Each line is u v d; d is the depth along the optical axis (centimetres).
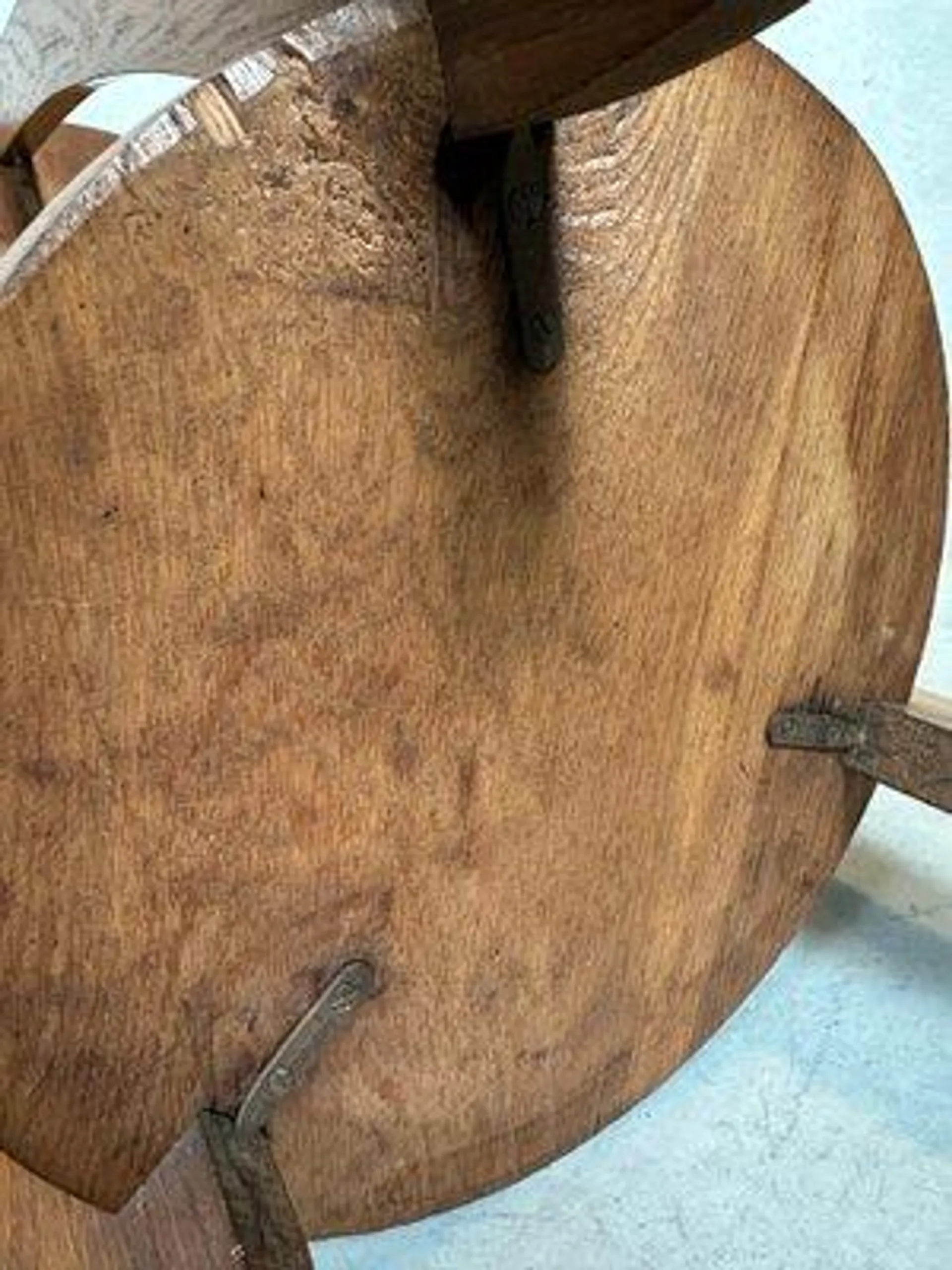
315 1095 46
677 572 47
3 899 38
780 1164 56
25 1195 45
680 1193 55
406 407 40
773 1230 54
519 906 48
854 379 49
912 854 64
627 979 52
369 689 42
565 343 43
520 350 41
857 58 88
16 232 60
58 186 63
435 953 47
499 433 42
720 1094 58
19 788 37
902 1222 54
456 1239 54
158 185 35
